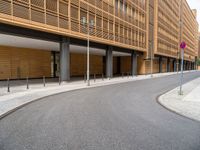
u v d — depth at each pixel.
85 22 23.48
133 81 26.22
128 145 4.91
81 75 38.47
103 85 20.58
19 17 15.64
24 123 6.73
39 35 18.95
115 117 7.57
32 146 4.82
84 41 25.27
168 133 5.84
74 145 4.89
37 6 17.08
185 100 11.59
